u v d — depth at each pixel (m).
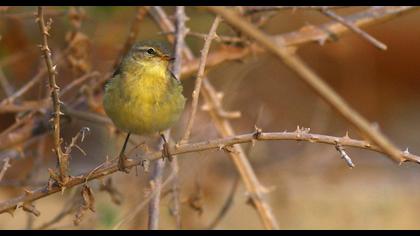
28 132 10.05
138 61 7.10
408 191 16.88
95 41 12.37
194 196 9.14
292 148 18.09
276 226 9.35
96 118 10.27
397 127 23.08
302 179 15.86
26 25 13.24
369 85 22.53
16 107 10.04
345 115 2.83
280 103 19.73
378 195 16.16
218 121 10.04
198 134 11.18
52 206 14.24
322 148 16.31
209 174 14.56
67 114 10.23
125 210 11.24
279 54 2.85
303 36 10.05
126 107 6.82
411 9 9.94
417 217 15.05
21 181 10.49
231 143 5.59
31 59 13.17
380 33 23.30
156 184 7.78
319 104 16.67
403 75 23.64
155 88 6.88
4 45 12.92
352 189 16.48
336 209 15.09
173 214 8.87
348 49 21.56
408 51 23.38
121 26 12.72
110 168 6.01
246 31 2.91
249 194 9.42
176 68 8.32
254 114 18.47
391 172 18.44
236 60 10.13
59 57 10.29
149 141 9.73
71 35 10.34
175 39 8.79
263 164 15.36
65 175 5.96
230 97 13.54
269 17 9.80
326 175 16.55
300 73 2.83
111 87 6.98
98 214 10.18
